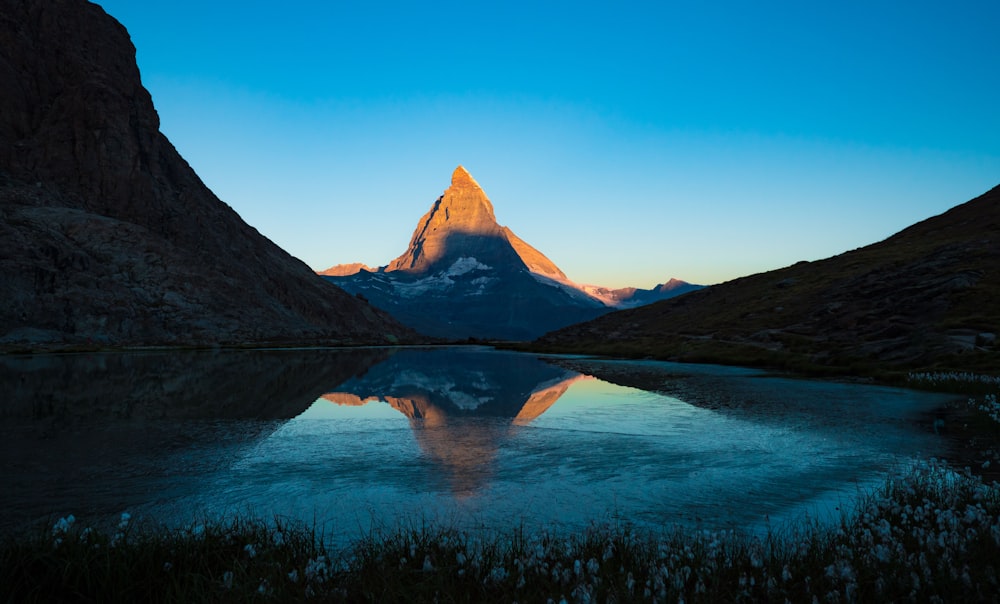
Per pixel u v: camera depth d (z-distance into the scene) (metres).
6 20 115.06
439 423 16.34
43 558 5.31
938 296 44.12
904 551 5.61
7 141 104.69
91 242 92.00
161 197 117.31
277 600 4.89
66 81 118.88
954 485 8.30
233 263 117.19
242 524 7.32
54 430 14.81
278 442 13.39
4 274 73.44
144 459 11.52
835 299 59.31
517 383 30.34
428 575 5.47
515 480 10.04
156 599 5.09
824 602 4.83
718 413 18.27
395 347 102.19
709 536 6.73
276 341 94.75
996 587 4.85
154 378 30.17
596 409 19.45
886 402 20.42
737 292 88.94
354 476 10.30
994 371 26.25
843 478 10.08
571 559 6.01
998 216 74.88
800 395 22.97
